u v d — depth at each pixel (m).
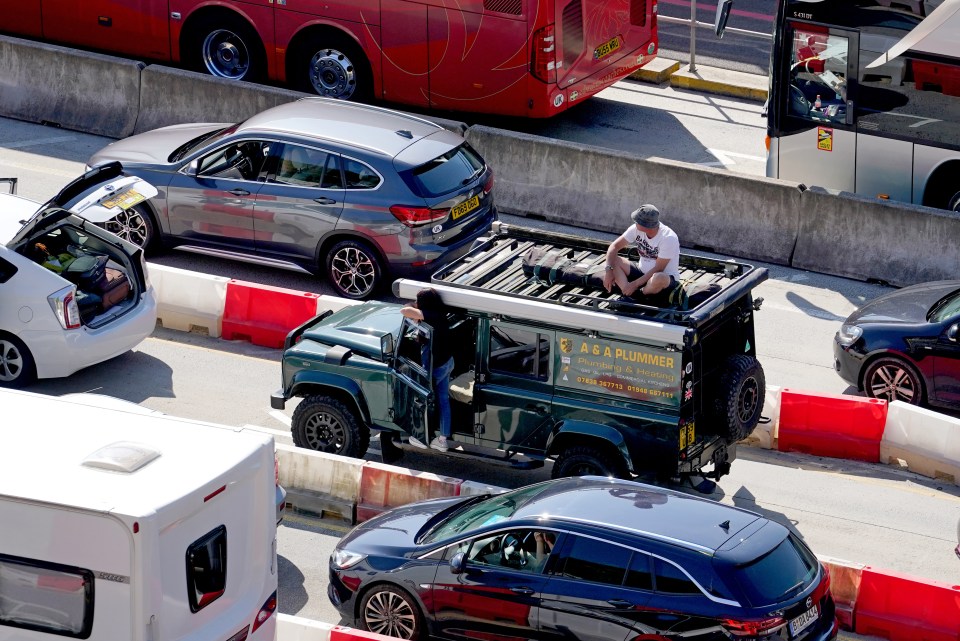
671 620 36.56
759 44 102.06
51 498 32.22
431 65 82.94
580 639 38.00
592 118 89.69
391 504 49.44
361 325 53.28
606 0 83.94
